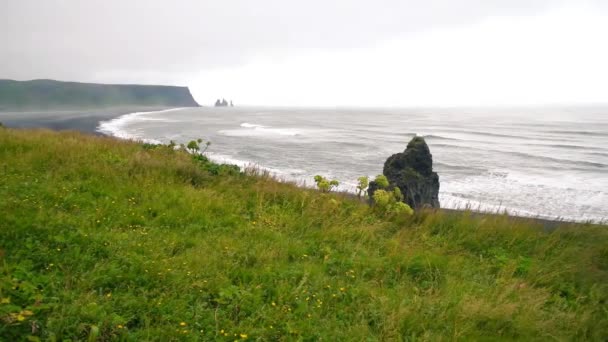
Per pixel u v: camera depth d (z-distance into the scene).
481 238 7.97
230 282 4.84
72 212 6.37
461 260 6.63
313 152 39.16
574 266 6.65
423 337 4.21
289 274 5.29
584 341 4.57
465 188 25.72
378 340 4.06
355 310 4.70
